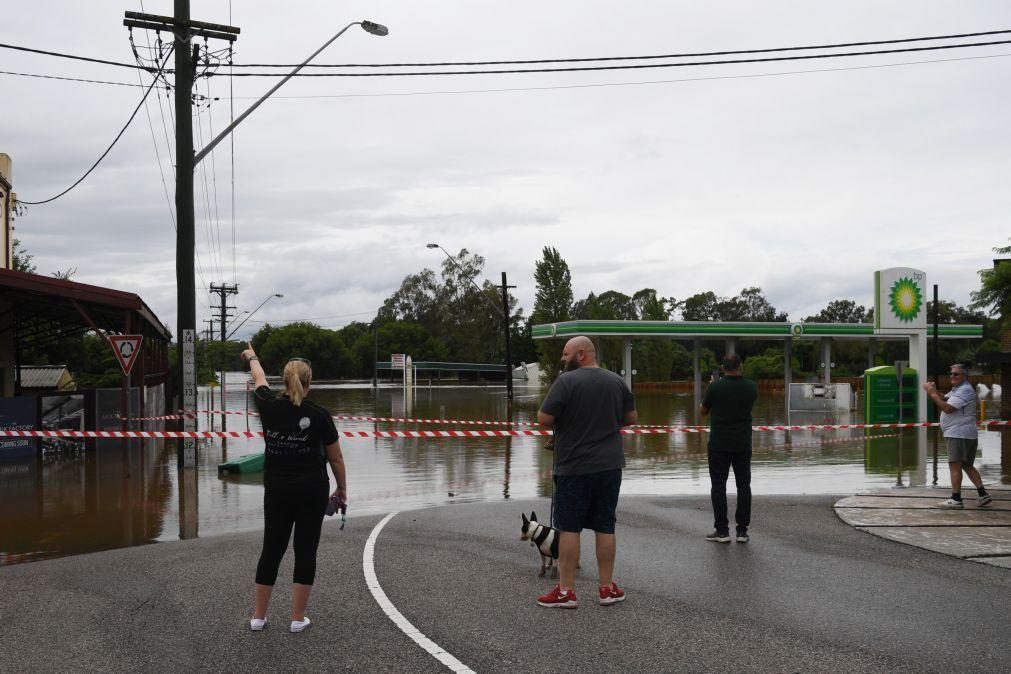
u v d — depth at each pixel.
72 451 18.64
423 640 5.09
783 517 9.29
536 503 10.77
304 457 5.26
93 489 13.16
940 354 65.75
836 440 20.98
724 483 7.95
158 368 37.66
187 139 14.28
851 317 127.25
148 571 7.00
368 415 32.31
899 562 7.09
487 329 111.94
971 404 9.67
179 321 14.12
